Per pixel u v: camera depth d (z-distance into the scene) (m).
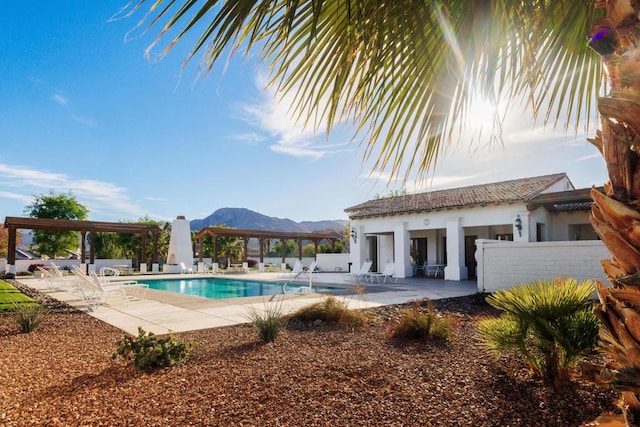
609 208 1.41
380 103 1.95
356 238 22.25
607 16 1.49
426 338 5.80
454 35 1.67
